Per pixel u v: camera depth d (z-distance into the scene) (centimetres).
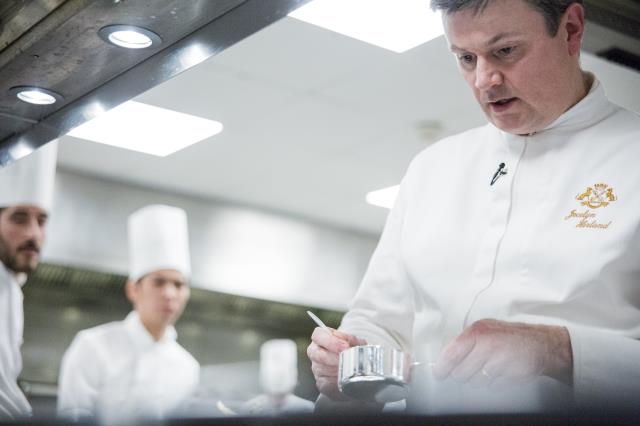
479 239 168
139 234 504
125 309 671
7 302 345
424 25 418
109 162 638
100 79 204
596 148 160
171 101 522
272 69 479
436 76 482
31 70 201
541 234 158
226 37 182
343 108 530
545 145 165
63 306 651
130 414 121
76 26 180
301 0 168
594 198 155
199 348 713
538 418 65
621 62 204
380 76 485
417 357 166
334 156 608
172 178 669
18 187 359
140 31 181
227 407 161
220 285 710
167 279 496
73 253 647
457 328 163
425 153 190
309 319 772
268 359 635
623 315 147
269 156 612
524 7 143
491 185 170
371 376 127
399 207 188
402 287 180
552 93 153
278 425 83
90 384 472
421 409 73
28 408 323
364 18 414
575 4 149
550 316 152
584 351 130
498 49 147
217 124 556
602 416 61
